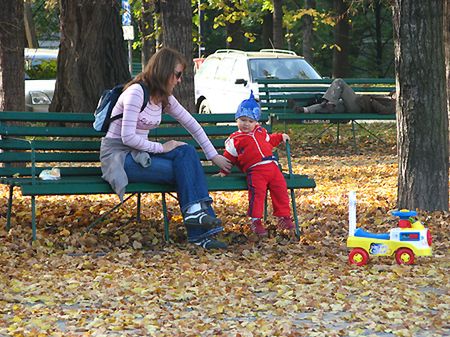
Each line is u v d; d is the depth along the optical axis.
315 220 10.81
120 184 9.01
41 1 49.91
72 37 21.53
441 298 6.97
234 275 7.79
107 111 9.20
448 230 10.03
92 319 6.42
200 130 9.53
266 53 25.39
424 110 10.80
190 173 9.05
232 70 24.95
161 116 10.04
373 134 21.67
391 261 8.42
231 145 9.55
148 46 29.91
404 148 10.98
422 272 7.90
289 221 9.64
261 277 7.74
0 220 10.59
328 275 7.82
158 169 9.11
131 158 9.10
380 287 7.36
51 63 29.58
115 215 11.03
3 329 6.08
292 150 20.61
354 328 6.16
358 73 58.97
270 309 6.68
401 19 10.73
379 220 10.66
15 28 15.75
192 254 8.91
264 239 9.55
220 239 9.59
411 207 10.96
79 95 21.53
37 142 9.82
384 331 6.10
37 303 6.92
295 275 7.82
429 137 10.84
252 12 33.34
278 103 21.81
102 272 7.95
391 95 21.55
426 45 10.66
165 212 9.38
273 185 9.61
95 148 9.99
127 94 9.03
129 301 6.91
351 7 26.83
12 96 15.87
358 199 12.52
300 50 54.94
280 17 31.73
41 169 9.89
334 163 17.86
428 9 10.59
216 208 11.81
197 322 6.28
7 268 8.06
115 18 21.69
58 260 8.45
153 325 6.19
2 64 15.81
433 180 10.88
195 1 30.02
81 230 10.07
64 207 11.66
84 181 9.22
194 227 9.12
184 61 9.16
